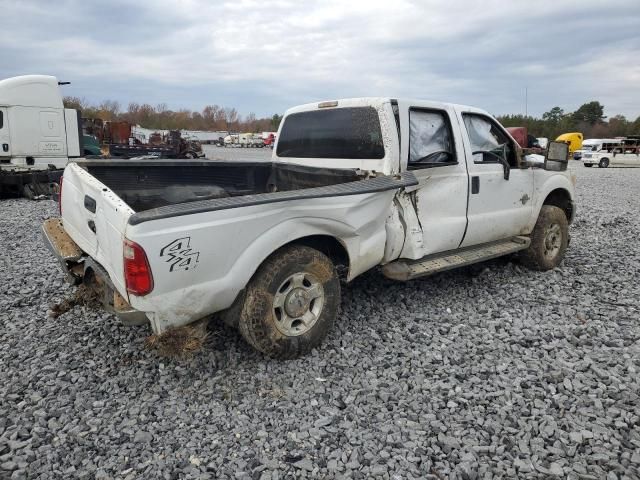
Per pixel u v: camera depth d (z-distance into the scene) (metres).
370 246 4.21
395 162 4.43
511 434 2.99
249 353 3.94
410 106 4.57
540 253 6.07
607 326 4.55
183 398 3.35
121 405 3.27
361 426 3.06
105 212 3.33
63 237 4.56
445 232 4.84
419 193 4.62
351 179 4.64
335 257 4.34
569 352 4.02
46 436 2.95
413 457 2.78
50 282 5.66
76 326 4.47
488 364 3.83
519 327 4.52
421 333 4.35
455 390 3.46
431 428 3.04
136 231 2.97
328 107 5.01
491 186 5.29
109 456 2.79
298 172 5.30
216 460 2.75
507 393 3.40
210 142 67.75
